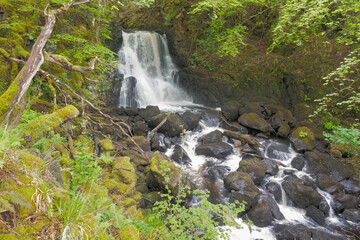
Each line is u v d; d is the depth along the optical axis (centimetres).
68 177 376
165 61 1534
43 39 429
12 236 201
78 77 850
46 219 232
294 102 1227
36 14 766
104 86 992
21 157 277
